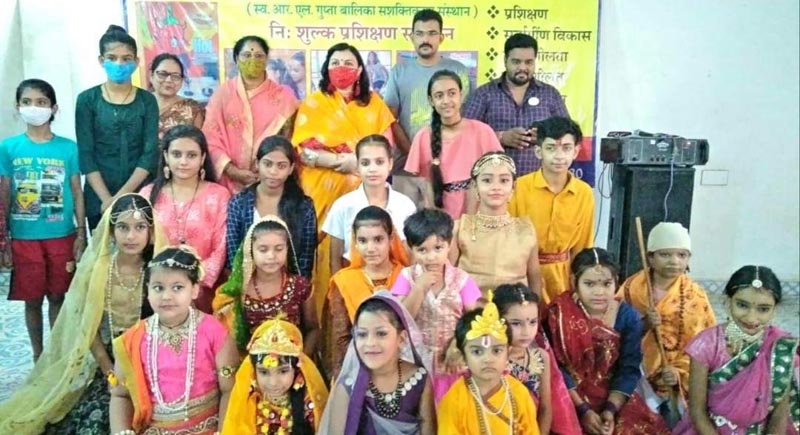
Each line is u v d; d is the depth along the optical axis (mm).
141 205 2766
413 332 2236
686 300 2977
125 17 4539
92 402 2758
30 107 3422
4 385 3420
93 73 4703
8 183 3498
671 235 2994
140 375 2434
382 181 3023
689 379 2541
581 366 2684
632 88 4844
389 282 2707
